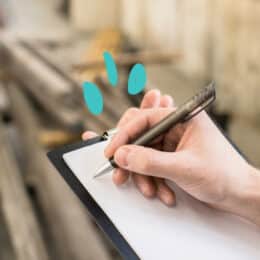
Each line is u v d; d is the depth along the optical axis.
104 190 0.39
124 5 1.89
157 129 0.40
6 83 1.36
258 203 0.36
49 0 2.11
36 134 1.14
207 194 0.37
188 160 0.36
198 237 0.37
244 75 1.26
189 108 0.39
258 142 1.23
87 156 0.42
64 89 1.14
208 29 1.39
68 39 1.67
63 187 0.95
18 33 1.71
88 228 0.86
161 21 1.63
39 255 0.76
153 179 0.40
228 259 0.35
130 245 0.36
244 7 1.20
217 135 0.39
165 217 0.38
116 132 0.43
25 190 0.93
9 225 0.84
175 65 1.51
